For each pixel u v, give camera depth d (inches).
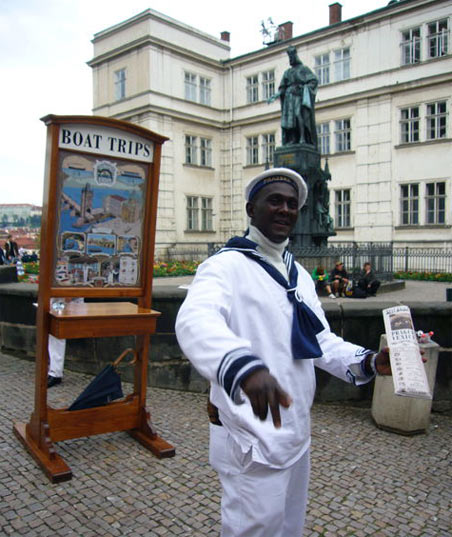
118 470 145.5
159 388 223.9
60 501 128.2
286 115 550.6
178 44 1135.6
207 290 67.3
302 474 81.4
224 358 51.2
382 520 122.3
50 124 147.3
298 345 73.5
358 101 1005.2
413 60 942.4
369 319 205.9
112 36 1157.1
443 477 145.8
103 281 160.7
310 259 512.7
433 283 674.8
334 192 1050.7
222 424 77.1
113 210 160.9
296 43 1098.7
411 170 946.1
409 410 175.3
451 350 201.3
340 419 192.7
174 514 122.9
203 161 1219.2
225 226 1250.6
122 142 159.0
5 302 283.7
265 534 73.0
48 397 209.0
